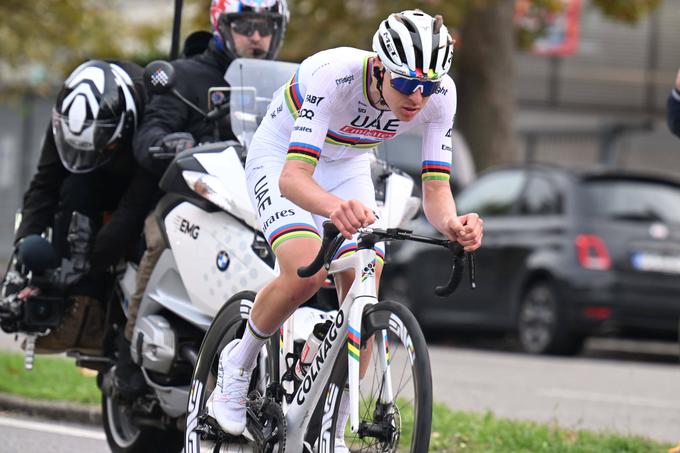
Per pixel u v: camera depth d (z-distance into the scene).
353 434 13.03
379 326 13.12
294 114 14.12
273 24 18.83
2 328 18.83
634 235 36.00
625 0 58.12
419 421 12.45
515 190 39.00
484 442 19.44
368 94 13.51
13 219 71.75
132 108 17.91
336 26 49.66
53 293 18.41
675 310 35.88
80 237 18.22
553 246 36.53
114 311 18.66
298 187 13.20
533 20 59.22
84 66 18.19
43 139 19.00
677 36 83.25
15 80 67.00
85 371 25.62
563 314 35.88
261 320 14.21
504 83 53.41
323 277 13.79
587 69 82.81
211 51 18.98
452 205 14.02
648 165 81.81
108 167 18.52
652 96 83.19
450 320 39.75
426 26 12.64
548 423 21.45
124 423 19.08
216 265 16.14
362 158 14.96
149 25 62.91
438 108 14.02
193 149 16.50
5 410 23.44
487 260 38.56
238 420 14.65
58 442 19.98
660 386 29.56
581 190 36.72
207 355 15.47
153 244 17.08
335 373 13.62
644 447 19.09
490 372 31.38
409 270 40.88
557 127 82.62
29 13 59.69
